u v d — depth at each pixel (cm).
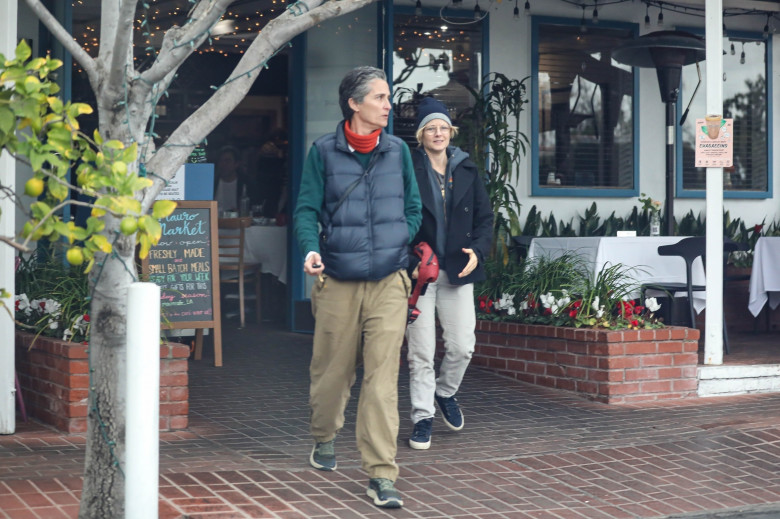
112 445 368
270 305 1141
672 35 856
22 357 616
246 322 1095
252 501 433
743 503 469
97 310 369
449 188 547
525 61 1074
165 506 418
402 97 1039
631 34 1117
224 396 680
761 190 1191
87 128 984
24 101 298
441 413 640
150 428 339
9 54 528
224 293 1166
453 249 541
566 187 1094
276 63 1330
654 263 801
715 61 723
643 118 1125
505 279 817
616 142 1116
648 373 685
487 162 1044
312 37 992
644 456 542
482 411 646
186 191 794
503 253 968
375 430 437
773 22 1176
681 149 1138
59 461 488
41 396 588
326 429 479
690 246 758
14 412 553
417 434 545
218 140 1328
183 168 793
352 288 445
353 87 445
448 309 552
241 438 557
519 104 1021
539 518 436
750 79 1185
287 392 698
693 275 817
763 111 1191
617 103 1116
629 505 460
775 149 1191
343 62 993
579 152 1102
